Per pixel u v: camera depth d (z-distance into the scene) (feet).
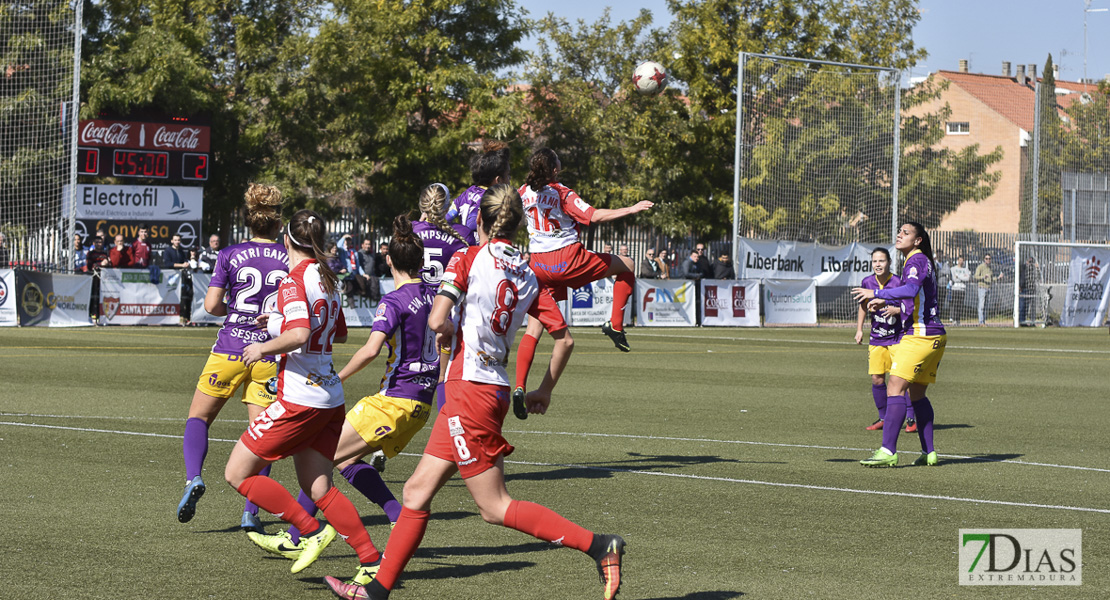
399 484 44.50
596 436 58.34
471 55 198.49
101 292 129.59
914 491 44.96
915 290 50.19
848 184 172.04
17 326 125.39
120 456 47.85
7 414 59.36
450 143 189.98
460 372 27.55
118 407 63.46
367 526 37.60
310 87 184.65
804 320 167.22
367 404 33.50
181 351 99.71
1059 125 195.31
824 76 169.68
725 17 214.90
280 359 30.22
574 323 150.51
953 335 159.53
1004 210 303.68
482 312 27.48
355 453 33.47
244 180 181.98
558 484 44.88
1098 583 31.40
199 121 164.04
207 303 37.04
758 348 122.31
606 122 208.95
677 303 157.79
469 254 28.19
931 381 51.90
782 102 167.43
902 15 218.59
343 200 198.90
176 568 30.99
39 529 34.91
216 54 187.21
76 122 132.36
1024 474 49.62
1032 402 79.66
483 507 27.43
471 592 29.43
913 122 214.28
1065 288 188.85
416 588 29.78
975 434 63.46
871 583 31.04
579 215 44.88
